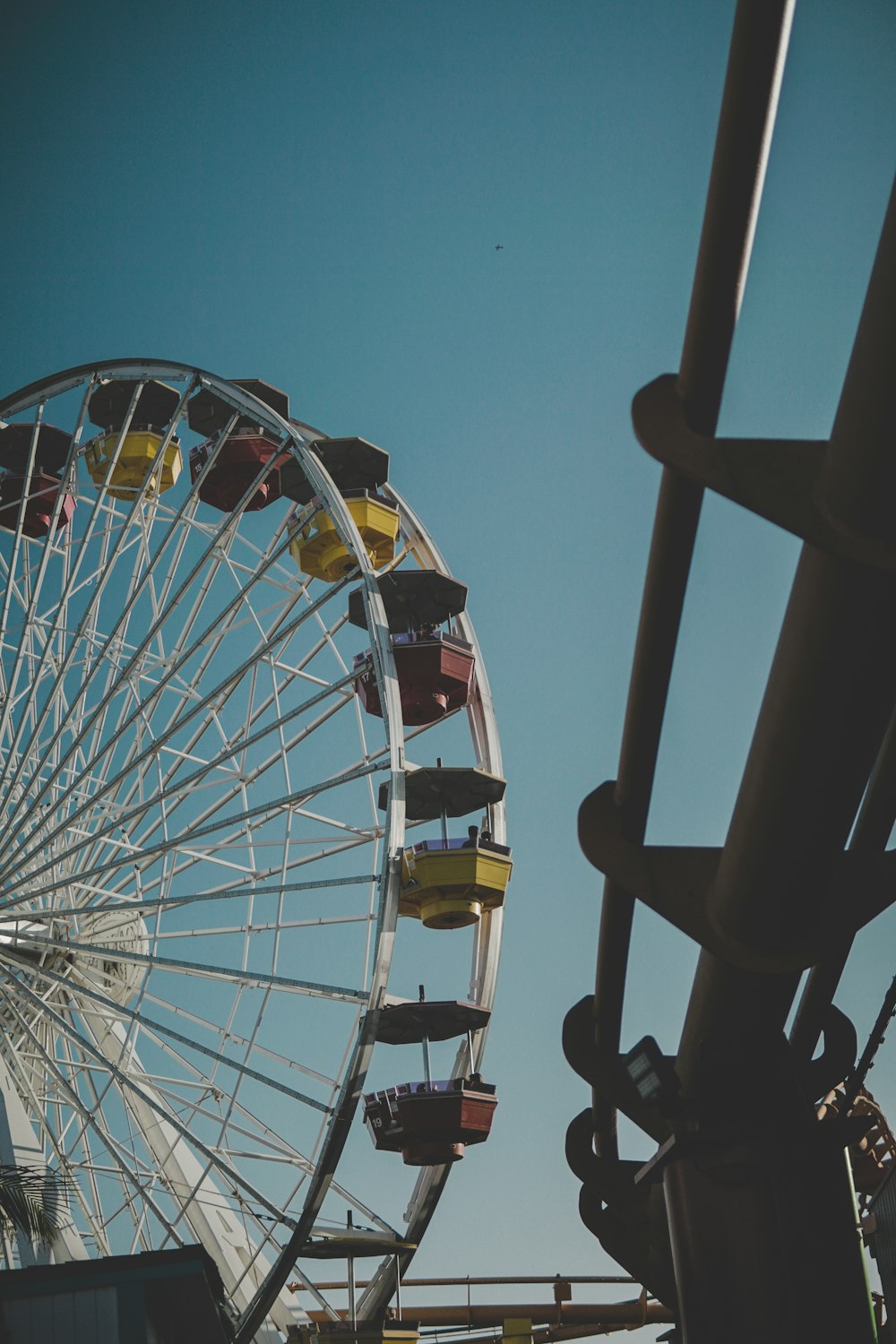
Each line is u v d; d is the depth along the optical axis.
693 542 8.73
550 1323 31.59
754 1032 10.73
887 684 8.08
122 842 29.89
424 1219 29.06
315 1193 24.31
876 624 7.71
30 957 29.16
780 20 6.43
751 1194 10.55
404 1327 28.67
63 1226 25.00
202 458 34.00
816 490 7.68
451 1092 28.06
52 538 31.08
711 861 10.26
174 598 29.28
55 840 29.94
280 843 28.09
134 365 32.91
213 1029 27.28
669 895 10.10
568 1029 12.75
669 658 9.45
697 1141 10.70
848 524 7.48
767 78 6.60
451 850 29.23
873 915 9.92
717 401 8.09
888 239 6.33
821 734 8.24
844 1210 10.54
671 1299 15.71
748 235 7.22
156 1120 28.61
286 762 29.44
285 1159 25.05
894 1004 13.60
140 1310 14.95
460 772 30.23
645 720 9.78
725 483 7.84
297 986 25.72
